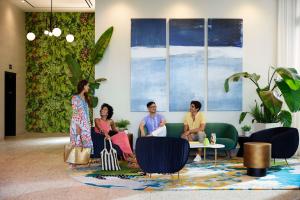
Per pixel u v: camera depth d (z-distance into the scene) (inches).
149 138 200.2
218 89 328.5
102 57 328.2
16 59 493.7
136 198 174.2
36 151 339.9
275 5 332.2
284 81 297.1
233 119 329.1
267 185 199.8
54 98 526.9
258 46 331.3
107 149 248.4
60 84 526.3
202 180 212.8
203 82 328.2
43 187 197.2
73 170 246.2
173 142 197.8
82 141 242.2
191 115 305.9
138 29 327.6
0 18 439.8
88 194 181.9
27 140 433.1
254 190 189.8
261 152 220.1
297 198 174.6
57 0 459.8
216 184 202.5
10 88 486.6
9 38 469.1
